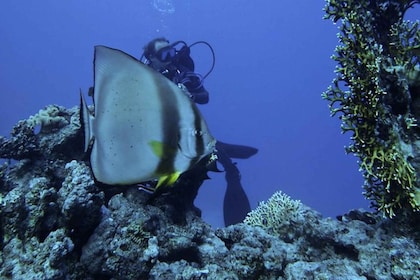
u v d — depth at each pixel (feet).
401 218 11.53
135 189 12.48
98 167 5.07
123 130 5.06
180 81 23.90
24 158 13.28
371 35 11.96
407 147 11.19
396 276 10.17
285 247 12.90
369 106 11.30
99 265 10.10
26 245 9.44
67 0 275.18
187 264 11.41
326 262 11.89
